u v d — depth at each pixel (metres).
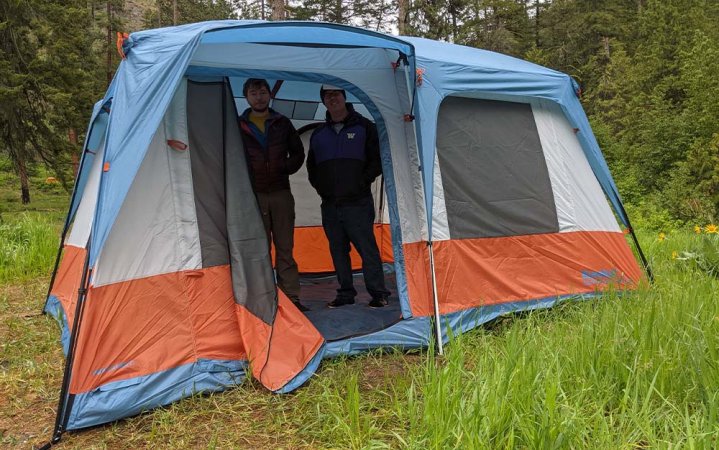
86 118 17.56
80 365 3.01
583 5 29.81
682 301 3.76
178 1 31.64
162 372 3.25
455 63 4.50
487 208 4.54
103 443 2.77
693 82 16.94
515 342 3.21
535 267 4.68
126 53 3.67
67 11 16.92
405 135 4.41
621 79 23.67
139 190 3.41
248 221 3.80
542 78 4.97
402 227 4.22
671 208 12.84
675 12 22.58
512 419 2.45
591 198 5.10
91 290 3.12
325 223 4.88
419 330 4.03
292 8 22.95
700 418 2.45
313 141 4.79
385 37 3.90
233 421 3.00
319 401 3.08
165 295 3.40
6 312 5.31
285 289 4.62
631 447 2.36
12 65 15.05
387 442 2.67
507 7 21.25
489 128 4.70
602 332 3.31
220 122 3.83
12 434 2.93
